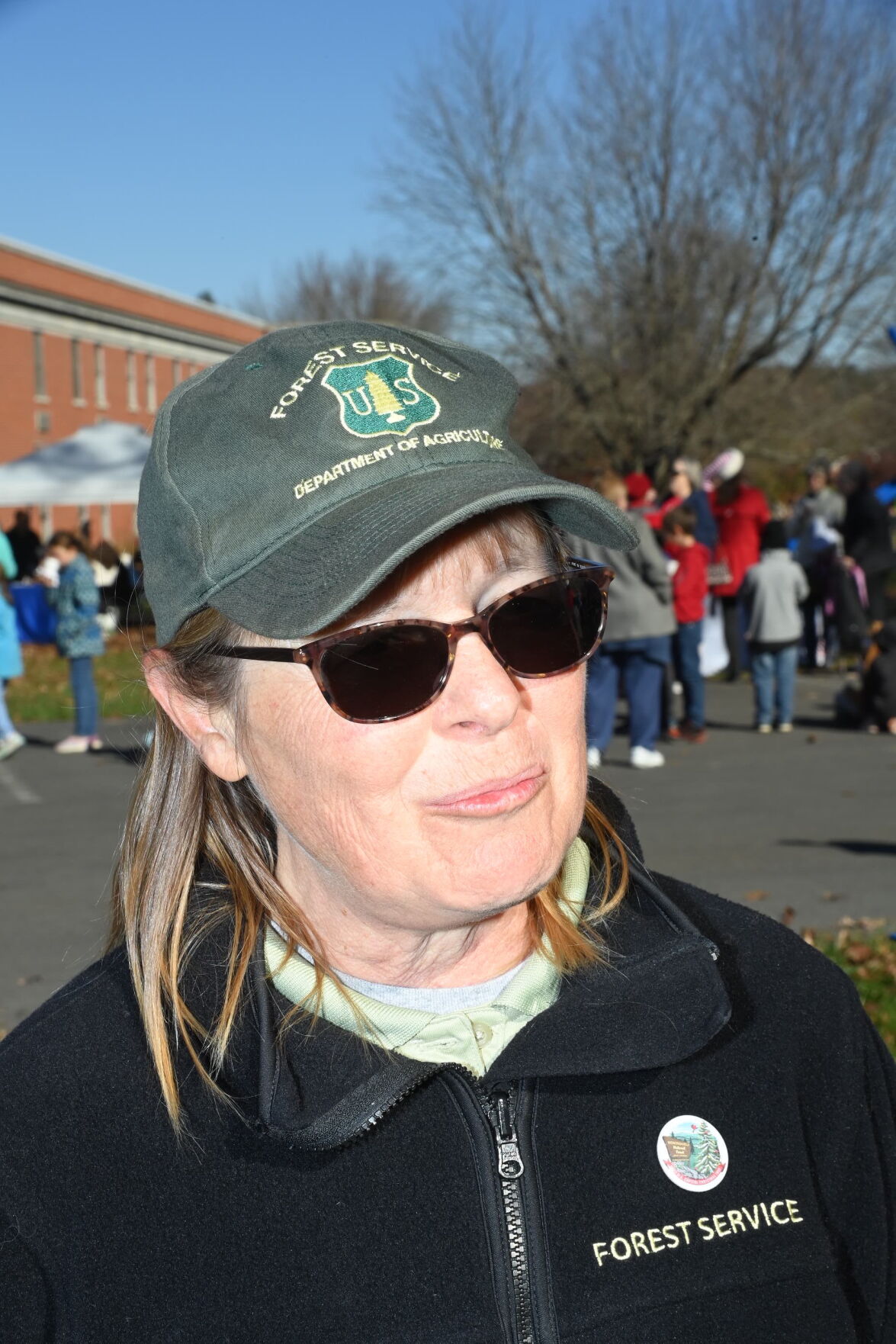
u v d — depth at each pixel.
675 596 10.38
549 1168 1.30
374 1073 1.28
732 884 6.44
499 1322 1.25
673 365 26.72
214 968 1.37
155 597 1.35
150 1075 1.31
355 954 1.39
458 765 1.25
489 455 1.31
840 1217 1.41
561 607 1.29
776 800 8.31
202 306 54.47
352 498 1.26
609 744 10.40
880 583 13.34
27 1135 1.28
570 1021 1.33
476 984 1.41
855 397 27.48
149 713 1.59
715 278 26.45
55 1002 1.42
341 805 1.27
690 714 10.52
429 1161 1.28
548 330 26.53
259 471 1.28
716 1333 1.28
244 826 1.45
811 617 14.39
